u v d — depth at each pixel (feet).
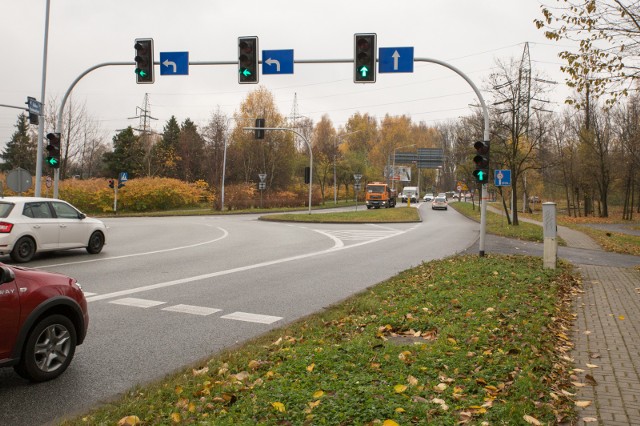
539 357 16.61
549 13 39.04
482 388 13.78
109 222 106.11
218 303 28.53
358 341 18.72
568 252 59.72
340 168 233.35
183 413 12.92
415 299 27.02
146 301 28.66
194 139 252.42
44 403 14.60
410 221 121.80
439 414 11.98
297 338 20.44
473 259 44.83
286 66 51.96
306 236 75.51
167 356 19.16
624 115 148.56
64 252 51.08
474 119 116.78
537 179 190.29
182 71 53.36
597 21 38.17
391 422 11.18
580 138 167.22
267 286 34.04
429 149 299.38
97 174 271.90
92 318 24.67
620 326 22.35
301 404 12.55
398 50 48.73
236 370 16.43
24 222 42.39
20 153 190.39
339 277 38.14
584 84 40.70
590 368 16.43
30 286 15.78
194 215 144.46
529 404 12.60
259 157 217.77
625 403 13.48
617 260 52.65
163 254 50.60
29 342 15.66
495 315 22.62
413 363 15.90
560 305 26.16
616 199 241.96
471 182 169.07
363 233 83.20
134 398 14.52
